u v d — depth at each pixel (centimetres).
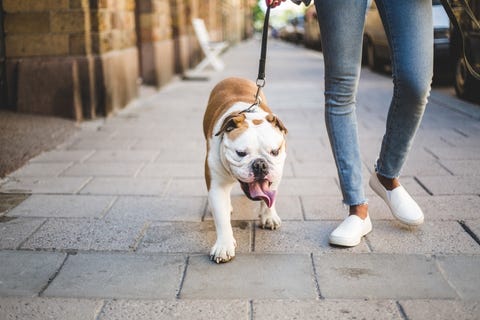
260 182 244
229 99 297
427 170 412
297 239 295
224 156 255
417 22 266
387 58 1048
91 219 326
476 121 587
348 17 265
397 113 286
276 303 228
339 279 248
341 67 273
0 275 256
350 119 286
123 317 220
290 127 590
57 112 611
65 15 600
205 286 244
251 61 1550
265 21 284
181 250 283
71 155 477
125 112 694
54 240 295
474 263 261
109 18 661
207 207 345
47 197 365
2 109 613
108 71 649
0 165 432
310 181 395
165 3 1035
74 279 252
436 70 848
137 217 329
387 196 309
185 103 775
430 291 235
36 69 601
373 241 289
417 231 301
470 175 398
